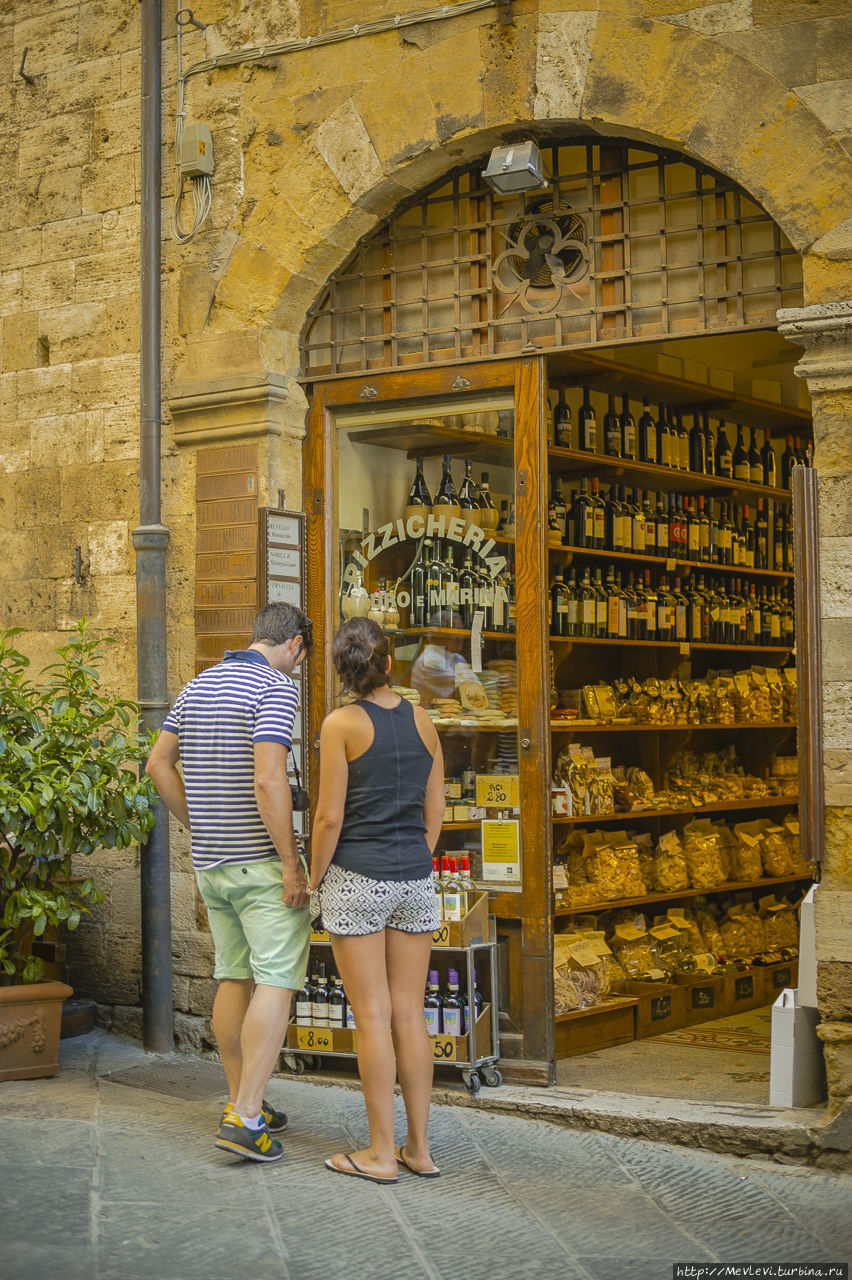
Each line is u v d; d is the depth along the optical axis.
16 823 5.46
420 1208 4.14
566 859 6.62
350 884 4.36
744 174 4.96
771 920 7.55
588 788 6.60
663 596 7.23
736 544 7.79
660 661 7.39
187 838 6.27
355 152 5.86
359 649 4.45
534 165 5.31
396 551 5.97
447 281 5.88
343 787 4.38
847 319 4.64
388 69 5.77
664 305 5.32
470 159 5.75
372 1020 4.39
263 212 6.11
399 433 6.00
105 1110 5.14
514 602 5.60
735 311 5.22
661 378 6.80
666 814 7.22
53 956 6.28
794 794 7.93
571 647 6.68
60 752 5.71
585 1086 5.42
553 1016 5.47
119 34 6.71
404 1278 3.61
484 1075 5.37
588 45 5.27
